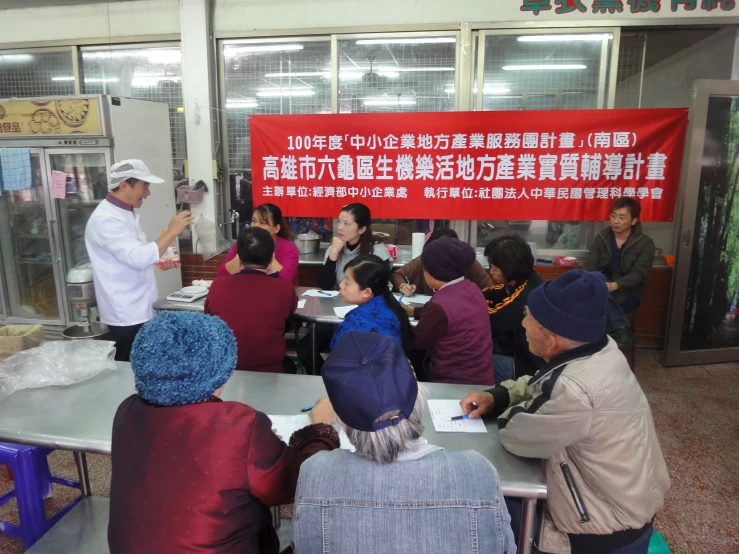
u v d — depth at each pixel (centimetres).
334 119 379
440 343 193
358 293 187
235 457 91
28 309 410
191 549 87
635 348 382
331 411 145
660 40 429
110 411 153
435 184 378
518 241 218
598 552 122
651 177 355
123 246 250
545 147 361
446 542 81
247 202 420
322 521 82
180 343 92
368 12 375
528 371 205
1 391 164
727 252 354
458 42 371
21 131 352
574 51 368
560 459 122
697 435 268
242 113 407
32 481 165
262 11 384
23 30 416
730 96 336
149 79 411
